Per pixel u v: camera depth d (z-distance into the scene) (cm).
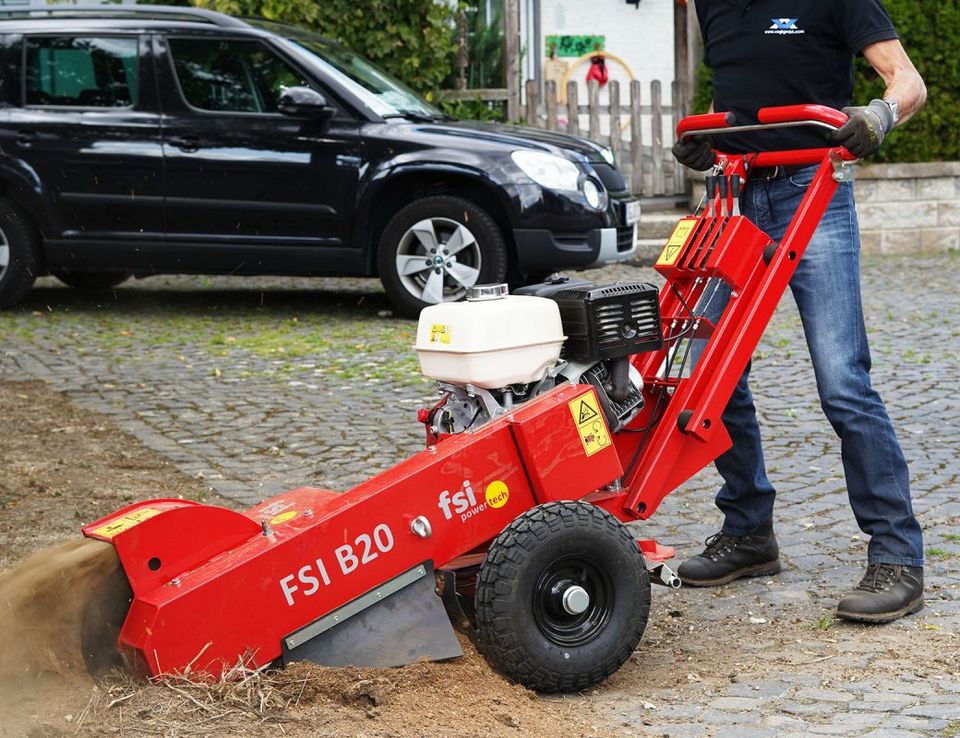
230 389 786
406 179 1005
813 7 417
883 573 415
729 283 402
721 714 339
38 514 544
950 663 372
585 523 347
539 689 348
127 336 963
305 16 1324
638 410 390
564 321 374
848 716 333
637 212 1076
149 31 1027
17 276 1049
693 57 1484
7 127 1024
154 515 329
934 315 1022
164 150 1009
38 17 1055
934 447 641
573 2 1781
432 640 341
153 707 311
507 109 1489
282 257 1017
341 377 815
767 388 787
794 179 420
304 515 348
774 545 464
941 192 1423
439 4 1374
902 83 396
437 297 1000
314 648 334
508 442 355
